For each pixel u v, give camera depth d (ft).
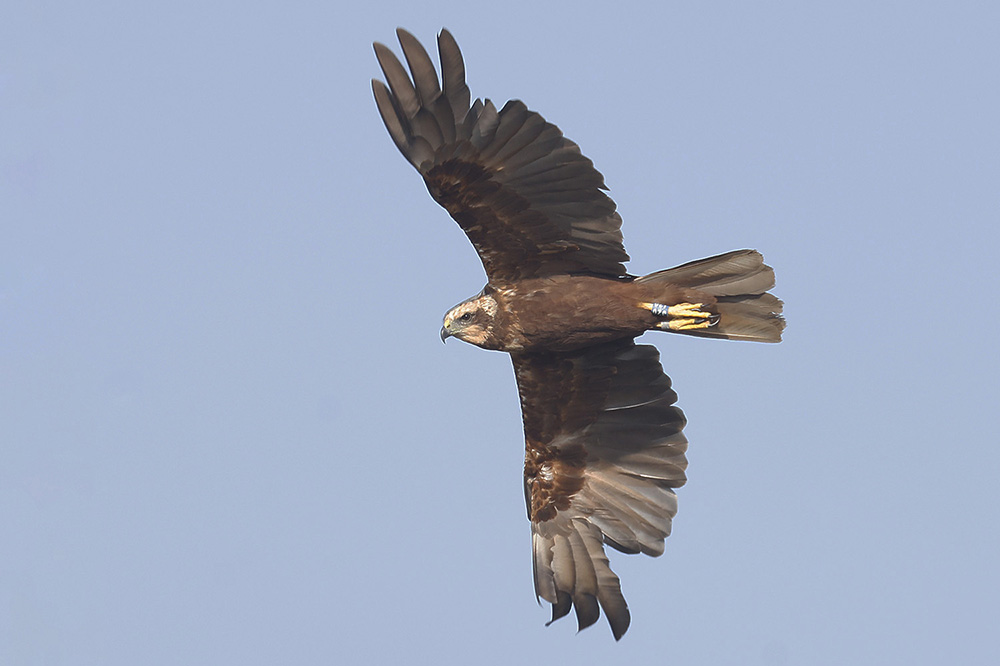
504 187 51.85
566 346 55.52
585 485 61.31
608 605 59.67
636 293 53.52
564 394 59.98
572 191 51.83
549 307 54.24
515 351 56.08
